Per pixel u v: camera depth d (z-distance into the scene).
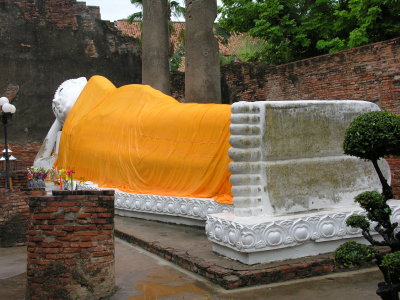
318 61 13.36
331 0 15.91
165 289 5.54
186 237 7.88
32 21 17.86
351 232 6.52
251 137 6.36
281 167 6.50
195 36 12.65
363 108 7.27
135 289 5.55
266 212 6.32
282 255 6.10
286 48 17.23
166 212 8.91
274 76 14.93
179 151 8.99
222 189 8.05
